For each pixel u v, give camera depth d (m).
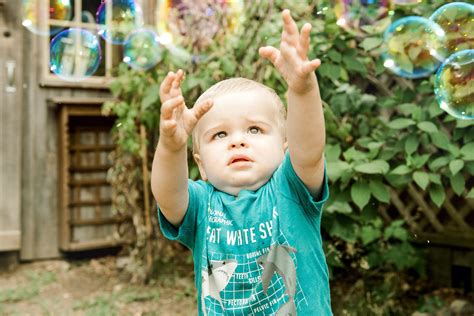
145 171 4.18
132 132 4.14
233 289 1.26
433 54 2.46
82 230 5.30
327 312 1.25
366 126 2.81
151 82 4.00
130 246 4.68
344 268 3.23
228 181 1.31
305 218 1.27
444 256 3.74
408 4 2.68
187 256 4.53
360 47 2.97
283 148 1.35
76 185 5.25
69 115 5.17
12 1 5.02
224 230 1.29
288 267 1.23
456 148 2.38
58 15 5.17
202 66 3.78
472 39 2.41
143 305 3.68
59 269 4.86
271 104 1.34
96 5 5.38
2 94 4.94
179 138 1.23
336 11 2.87
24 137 5.12
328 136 2.78
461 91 2.24
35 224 5.14
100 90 5.39
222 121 1.31
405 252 3.08
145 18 4.96
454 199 3.61
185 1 3.97
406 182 2.44
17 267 4.97
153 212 4.36
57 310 3.61
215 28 3.79
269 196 1.29
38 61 5.17
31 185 5.14
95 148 5.36
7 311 3.61
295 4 3.15
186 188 1.32
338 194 2.49
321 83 2.88
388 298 3.01
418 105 2.75
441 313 3.11
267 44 3.06
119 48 5.43
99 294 3.99
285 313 1.22
